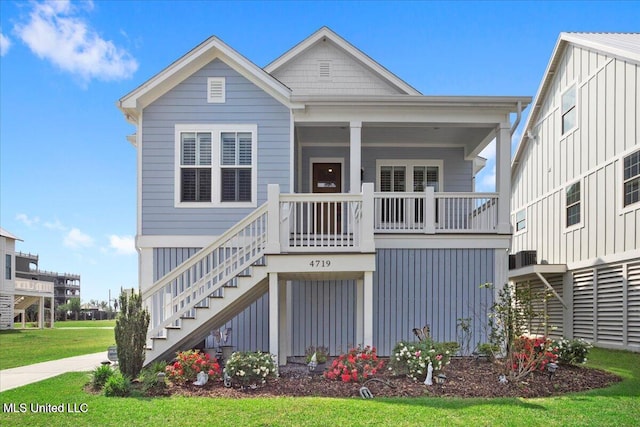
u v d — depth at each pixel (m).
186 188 9.78
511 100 9.36
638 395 6.19
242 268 7.80
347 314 9.68
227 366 6.75
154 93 9.85
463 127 10.30
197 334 8.32
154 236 9.64
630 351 10.95
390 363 7.29
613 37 13.73
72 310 57.78
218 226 9.70
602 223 12.42
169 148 9.82
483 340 9.41
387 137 11.71
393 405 5.63
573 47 14.23
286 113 9.84
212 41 9.63
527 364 7.10
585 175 13.39
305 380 7.00
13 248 26.89
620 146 11.67
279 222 7.86
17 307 29.03
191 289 7.89
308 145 12.25
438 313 9.51
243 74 9.88
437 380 6.71
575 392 6.40
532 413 5.31
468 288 9.55
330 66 13.01
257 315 9.53
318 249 7.87
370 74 12.98
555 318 14.69
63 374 8.20
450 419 5.10
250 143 9.84
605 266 12.19
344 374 6.79
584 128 13.51
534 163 17.14
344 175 12.20
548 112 16.00
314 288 9.70
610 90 12.20
